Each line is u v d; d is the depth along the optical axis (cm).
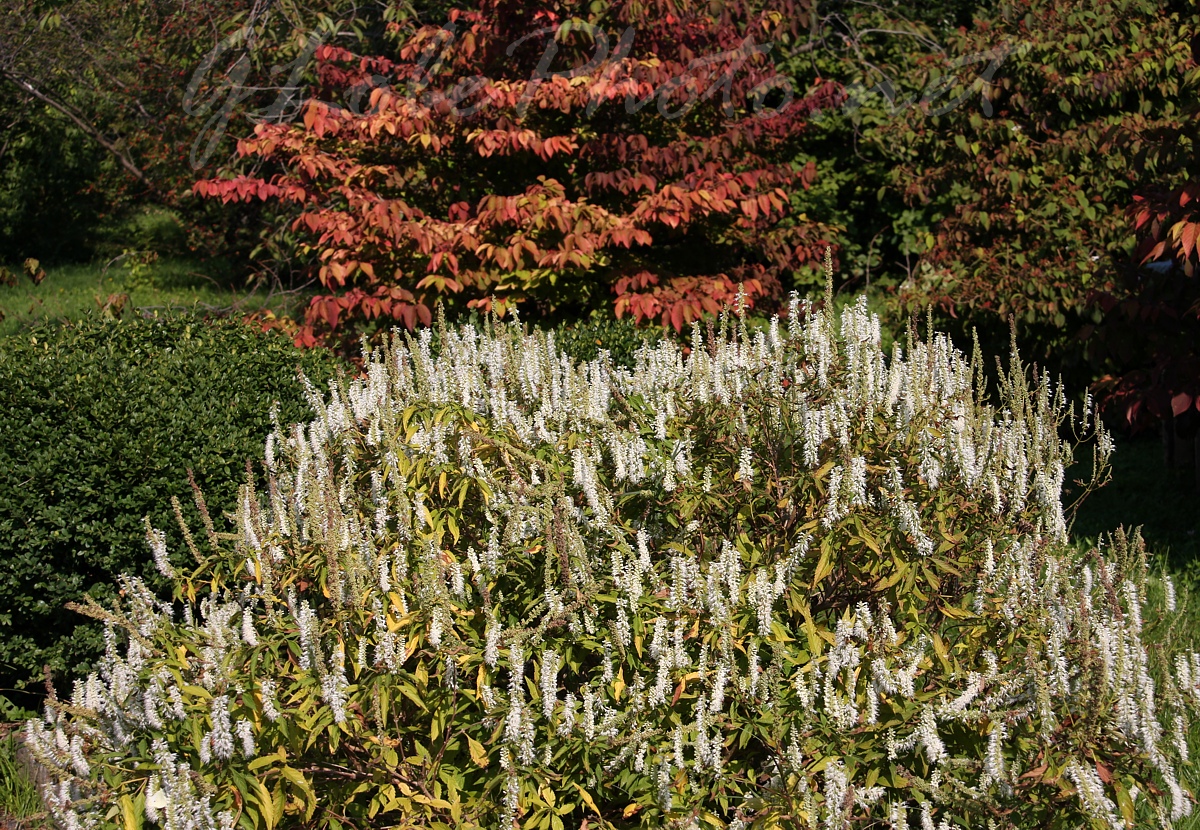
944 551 320
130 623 306
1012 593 313
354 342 727
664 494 340
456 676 293
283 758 277
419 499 322
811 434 321
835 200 953
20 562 442
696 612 305
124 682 302
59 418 453
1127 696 280
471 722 302
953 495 328
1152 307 600
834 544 312
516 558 314
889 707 302
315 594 340
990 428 343
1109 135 645
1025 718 297
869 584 325
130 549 450
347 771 299
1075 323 784
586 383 369
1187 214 552
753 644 297
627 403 364
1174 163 596
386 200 693
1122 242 755
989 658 303
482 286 664
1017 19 862
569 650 297
